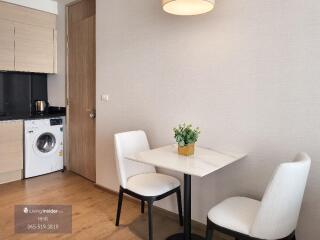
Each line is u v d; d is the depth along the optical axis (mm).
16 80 4020
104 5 2998
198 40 2258
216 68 2170
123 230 2367
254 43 1958
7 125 3408
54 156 3926
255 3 1930
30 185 3414
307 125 1778
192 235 2236
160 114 2588
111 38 2963
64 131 4027
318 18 1688
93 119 3494
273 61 1883
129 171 2398
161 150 2232
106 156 3182
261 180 2004
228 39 2084
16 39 3607
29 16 3709
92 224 2461
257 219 1464
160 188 2133
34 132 3666
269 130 1940
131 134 2475
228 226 1589
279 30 1841
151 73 2623
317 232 1783
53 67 4023
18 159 3545
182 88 2400
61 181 3578
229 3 2055
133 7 2719
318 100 1725
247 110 2033
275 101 1896
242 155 2049
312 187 1782
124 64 2857
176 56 2416
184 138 2033
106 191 3227
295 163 1398
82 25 3500
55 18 3975
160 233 2326
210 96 2225
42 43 3869
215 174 2246
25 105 4145
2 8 3451
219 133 2197
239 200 1882
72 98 3818
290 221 1506
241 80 2043
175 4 1954
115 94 2988
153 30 2570
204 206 2336
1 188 3295
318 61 1707
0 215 2605
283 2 1811
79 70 3633
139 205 2859
